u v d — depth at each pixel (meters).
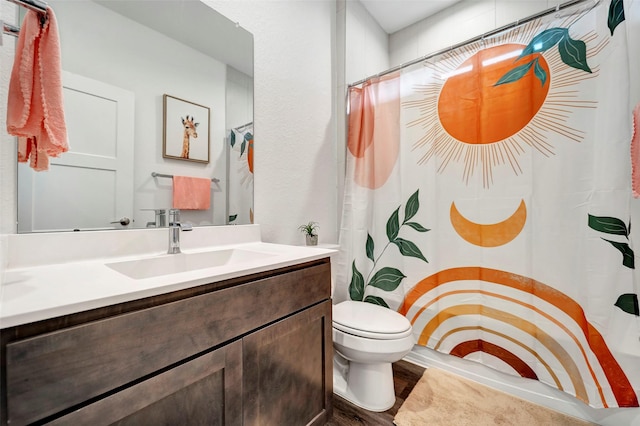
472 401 1.32
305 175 1.73
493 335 1.39
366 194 1.81
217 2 1.30
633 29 1.08
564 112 1.20
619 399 1.08
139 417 0.58
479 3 2.03
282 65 1.59
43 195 0.84
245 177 1.40
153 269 0.96
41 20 0.60
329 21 1.94
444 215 1.53
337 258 1.84
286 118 1.61
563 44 1.21
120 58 1.01
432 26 2.24
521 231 1.31
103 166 0.96
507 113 1.35
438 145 1.55
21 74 0.57
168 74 1.14
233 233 1.31
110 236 0.94
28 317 0.44
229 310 0.75
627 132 1.06
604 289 1.11
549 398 1.26
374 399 1.27
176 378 0.63
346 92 1.95
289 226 1.62
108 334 0.53
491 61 1.40
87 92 0.93
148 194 1.08
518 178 1.32
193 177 1.21
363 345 1.19
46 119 0.59
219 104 1.30
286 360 0.92
